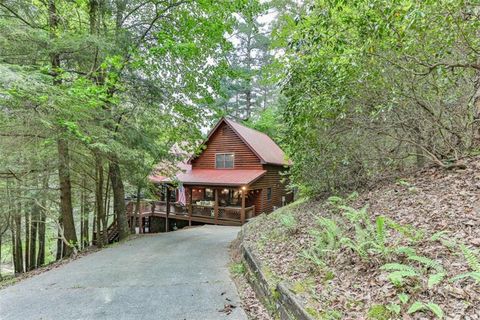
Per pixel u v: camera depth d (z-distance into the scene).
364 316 2.40
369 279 2.92
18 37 5.99
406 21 3.84
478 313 2.03
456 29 4.02
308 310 2.67
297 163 7.55
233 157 18.34
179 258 7.13
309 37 5.05
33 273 7.07
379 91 5.17
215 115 10.48
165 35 7.63
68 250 9.30
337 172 6.89
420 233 3.18
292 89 6.08
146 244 9.40
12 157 7.40
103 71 7.20
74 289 4.93
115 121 8.27
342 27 4.83
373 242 3.18
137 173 10.17
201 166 19.62
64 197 9.17
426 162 6.19
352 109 5.50
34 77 5.06
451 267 2.59
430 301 2.28
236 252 7.30
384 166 6.44
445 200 4.08
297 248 4.58
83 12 8.61
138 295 4.47
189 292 4.53
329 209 6.14
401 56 4.73
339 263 3.49
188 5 9.00
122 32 8.19
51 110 5.89
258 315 3.55
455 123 5.41
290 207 9.02
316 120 5.91
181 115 10.20
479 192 3.91
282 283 3.39
